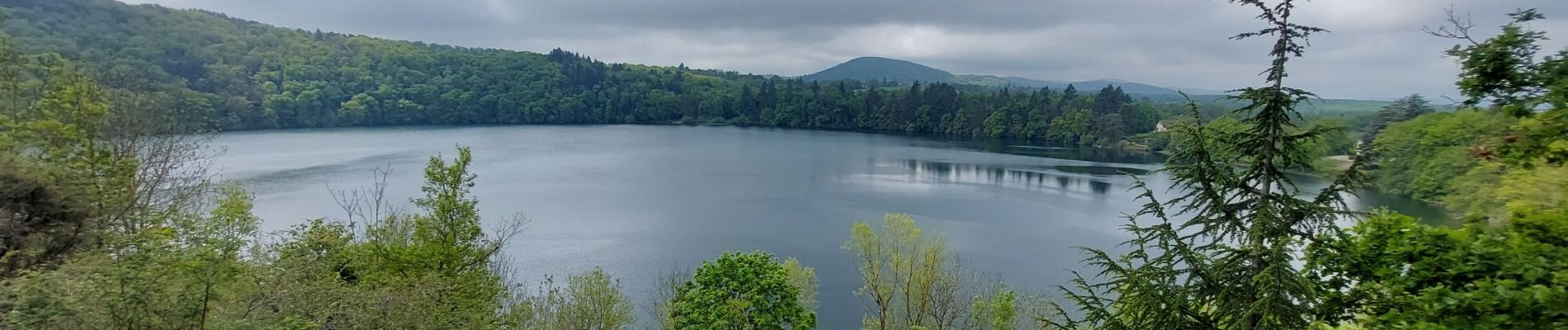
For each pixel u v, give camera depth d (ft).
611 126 637.71
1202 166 32.24
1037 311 100.07
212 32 617.62
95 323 39.24
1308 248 33.40
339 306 51.24
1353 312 34.47
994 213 199.62
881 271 107.55
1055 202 218.18
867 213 199.11
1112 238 168.55
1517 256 31.73
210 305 45.34
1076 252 155.63
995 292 119.34
